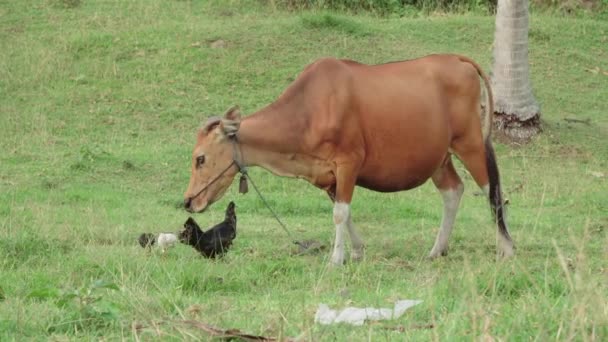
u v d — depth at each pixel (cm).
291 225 1179
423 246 1064
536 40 1959
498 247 993
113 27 1903
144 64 1752
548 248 1032
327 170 984
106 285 722
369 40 1858
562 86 1811
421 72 995
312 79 983
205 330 644
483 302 694
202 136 982
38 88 1680
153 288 823
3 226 1069
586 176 1449
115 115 1609
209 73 1731
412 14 2070
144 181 1375
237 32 1852
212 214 1230
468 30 1941
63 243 1019
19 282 848
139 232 1096
